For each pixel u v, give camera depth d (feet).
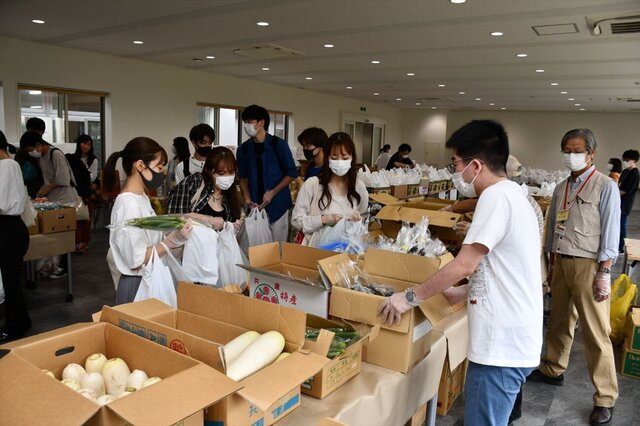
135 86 27.02
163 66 28.45
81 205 17.17
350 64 26.35
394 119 58.08
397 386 4.85
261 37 20.08
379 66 26.73
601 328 8.11
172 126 29.50
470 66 25.59
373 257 5.74
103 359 3.89
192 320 4.58
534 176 27.68
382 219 8.55
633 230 29.68
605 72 25.64
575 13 14.64
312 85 37.52
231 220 8.38
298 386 3.90
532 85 32.19
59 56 23.26
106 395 3.43
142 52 24.58
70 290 13.10
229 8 15.72
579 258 8.18
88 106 25.68
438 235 8.58
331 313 5.22
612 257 7.82
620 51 19.88
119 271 6.21
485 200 4.58
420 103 50.65
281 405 3.88
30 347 3.67
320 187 8.57
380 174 15.58
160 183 6.65
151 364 3.76
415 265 5.45
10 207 9.68
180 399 2.88
